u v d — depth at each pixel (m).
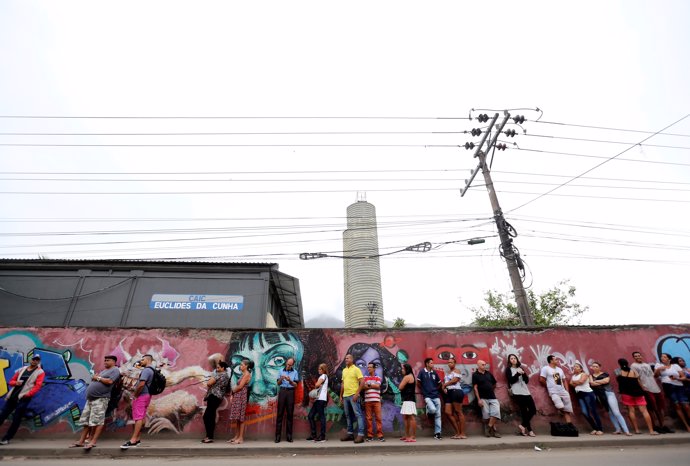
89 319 14.33
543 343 10.68
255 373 9.93
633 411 9.20
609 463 6.41
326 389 9.05
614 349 10.70
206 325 14.51
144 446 7.82
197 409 9.48
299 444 8.16
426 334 10.68
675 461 6.51
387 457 7.24
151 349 10.05
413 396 8.76
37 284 14.84
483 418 9.34
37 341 9.95
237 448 7.75
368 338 10.56
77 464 6.69
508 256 12.85
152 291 14.97
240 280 15.46
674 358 9.94
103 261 15.25
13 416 9.08
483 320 24.27
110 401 9.31
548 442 8.17
